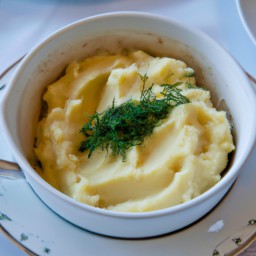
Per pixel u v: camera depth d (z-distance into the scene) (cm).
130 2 40
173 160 26
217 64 30
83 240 25
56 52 30
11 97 26
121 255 25
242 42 38
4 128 25
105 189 27
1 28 39
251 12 36
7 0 40
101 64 31
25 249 25
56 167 27
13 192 27
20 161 24
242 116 28
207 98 29
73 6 40
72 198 24
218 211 26
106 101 30
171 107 28
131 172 26
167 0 40
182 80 30
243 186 27
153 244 25
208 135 28
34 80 29
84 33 30
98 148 28
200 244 25
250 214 26
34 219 26
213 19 39
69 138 28
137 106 28
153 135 27
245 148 25
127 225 23
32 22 39
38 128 29
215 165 27
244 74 28
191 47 31
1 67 36
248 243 25
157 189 26
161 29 31
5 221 26
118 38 32
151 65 31
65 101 29
